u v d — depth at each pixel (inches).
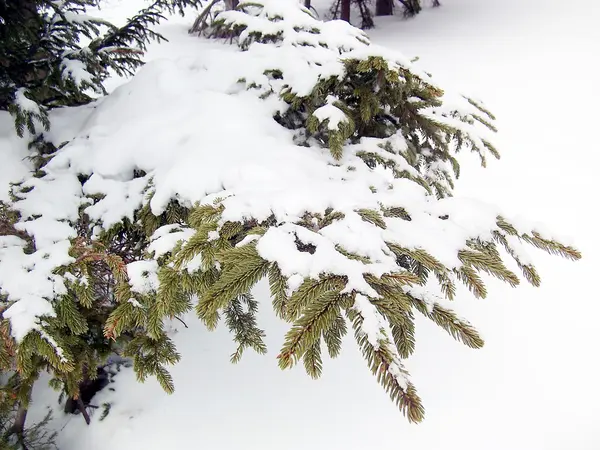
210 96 87.4
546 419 99.8
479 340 40.0
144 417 102.7
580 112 248.2
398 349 43.5
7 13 95.1
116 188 74.8
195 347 122.3
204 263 50.0
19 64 101.4
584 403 103.3
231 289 44.5
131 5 518.0
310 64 89.0
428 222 53.7
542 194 186.9
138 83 96.0
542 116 248.7
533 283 50.1
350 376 111.7
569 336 122.4
